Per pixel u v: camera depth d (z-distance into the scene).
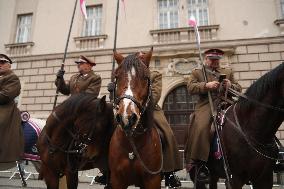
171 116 11.45
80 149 3.69
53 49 13.70
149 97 3.02
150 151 3.09
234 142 3.34
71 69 13.04
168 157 3.50
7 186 7.36
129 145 3.06
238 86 4.48
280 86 3.04
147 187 3.05
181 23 12.55
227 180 3.37
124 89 2.72
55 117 3.89
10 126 4.57
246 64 11.24
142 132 3.03
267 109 3.13
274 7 11.80
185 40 11.98
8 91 4.51
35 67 13.55
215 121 3.71
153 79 3.77
